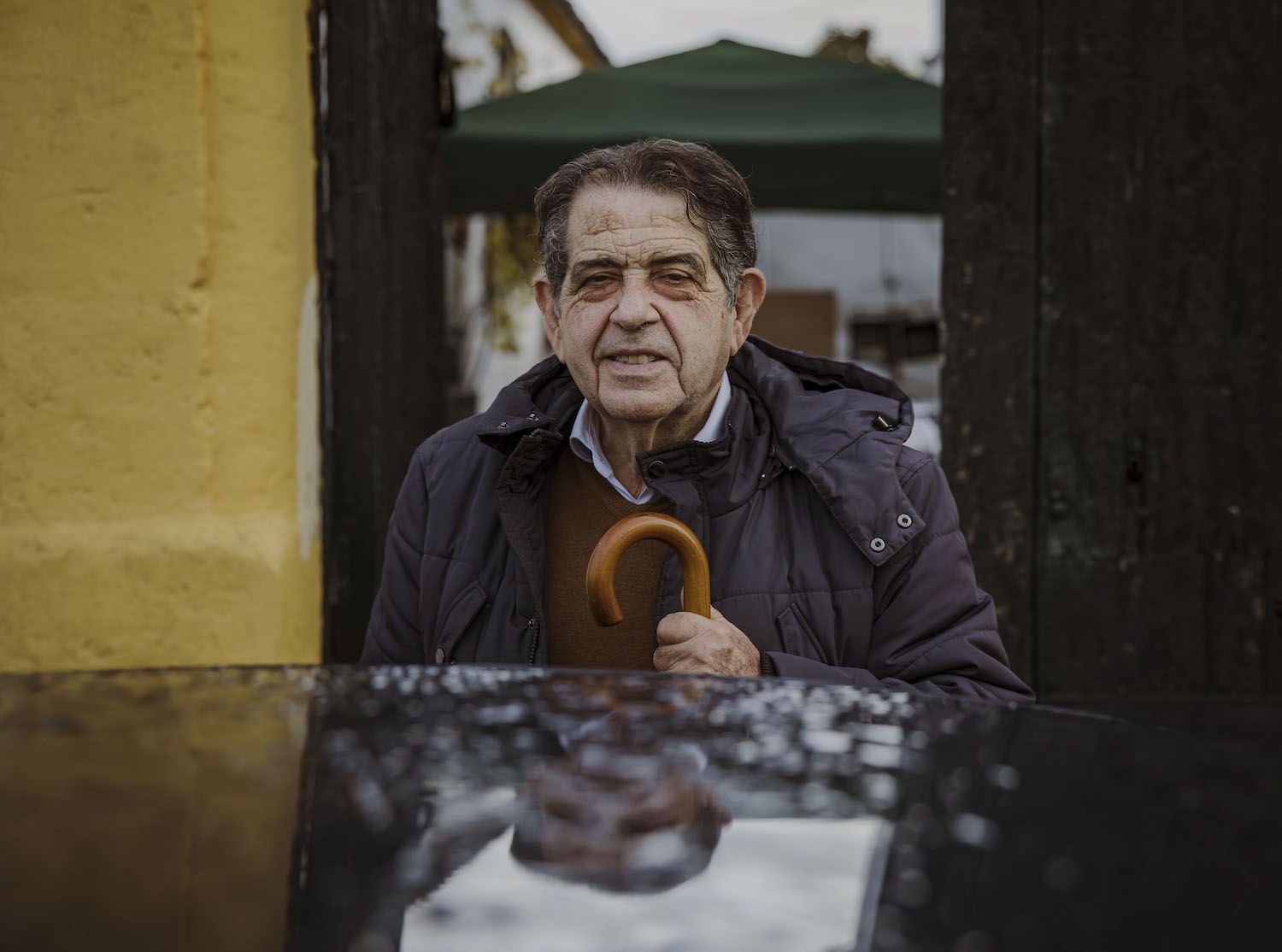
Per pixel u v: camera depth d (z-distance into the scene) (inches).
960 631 66.1
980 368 115.3
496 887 11.2
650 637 67.4
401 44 115.6
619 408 65.6
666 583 65.3
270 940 9.9
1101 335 115.2
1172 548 115.4
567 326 67.7
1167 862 12.8
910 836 13.2
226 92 99.3
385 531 116.0
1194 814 14.4
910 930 10.8
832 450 66.4
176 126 98.5
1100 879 12.2
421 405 118.0
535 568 67.3
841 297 725.3
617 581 68.6
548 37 631.2
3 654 98.2
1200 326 114.8
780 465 67.7
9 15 98.3
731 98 300.8
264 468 100.6
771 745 16.8
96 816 12.8
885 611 66.6
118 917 10.2
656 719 18.3
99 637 97.7
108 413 99.8
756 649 60.9
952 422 115.6
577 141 288.4
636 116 296.4
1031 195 114.7
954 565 66.9
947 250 115.1
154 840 12.2
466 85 509.4
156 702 19.1
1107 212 114.5
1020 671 115.7
